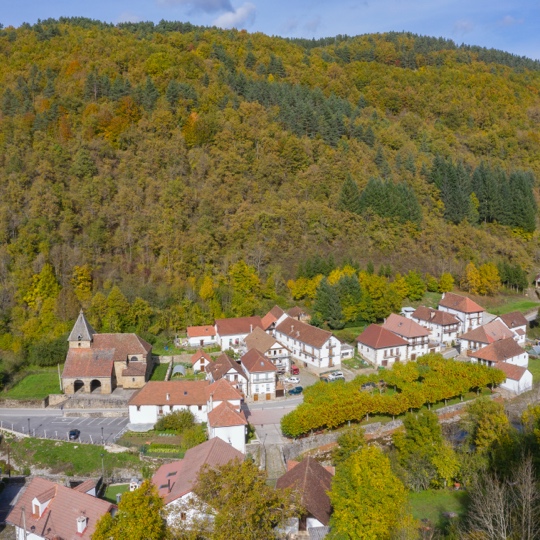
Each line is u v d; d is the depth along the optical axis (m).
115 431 78.50
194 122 153.25
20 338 103.44
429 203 165.75
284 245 137.25
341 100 193.38
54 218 121.94
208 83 173.88
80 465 70.81
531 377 95.12
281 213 139.38
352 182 151.88
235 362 94.06
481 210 173.12
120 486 67.38
